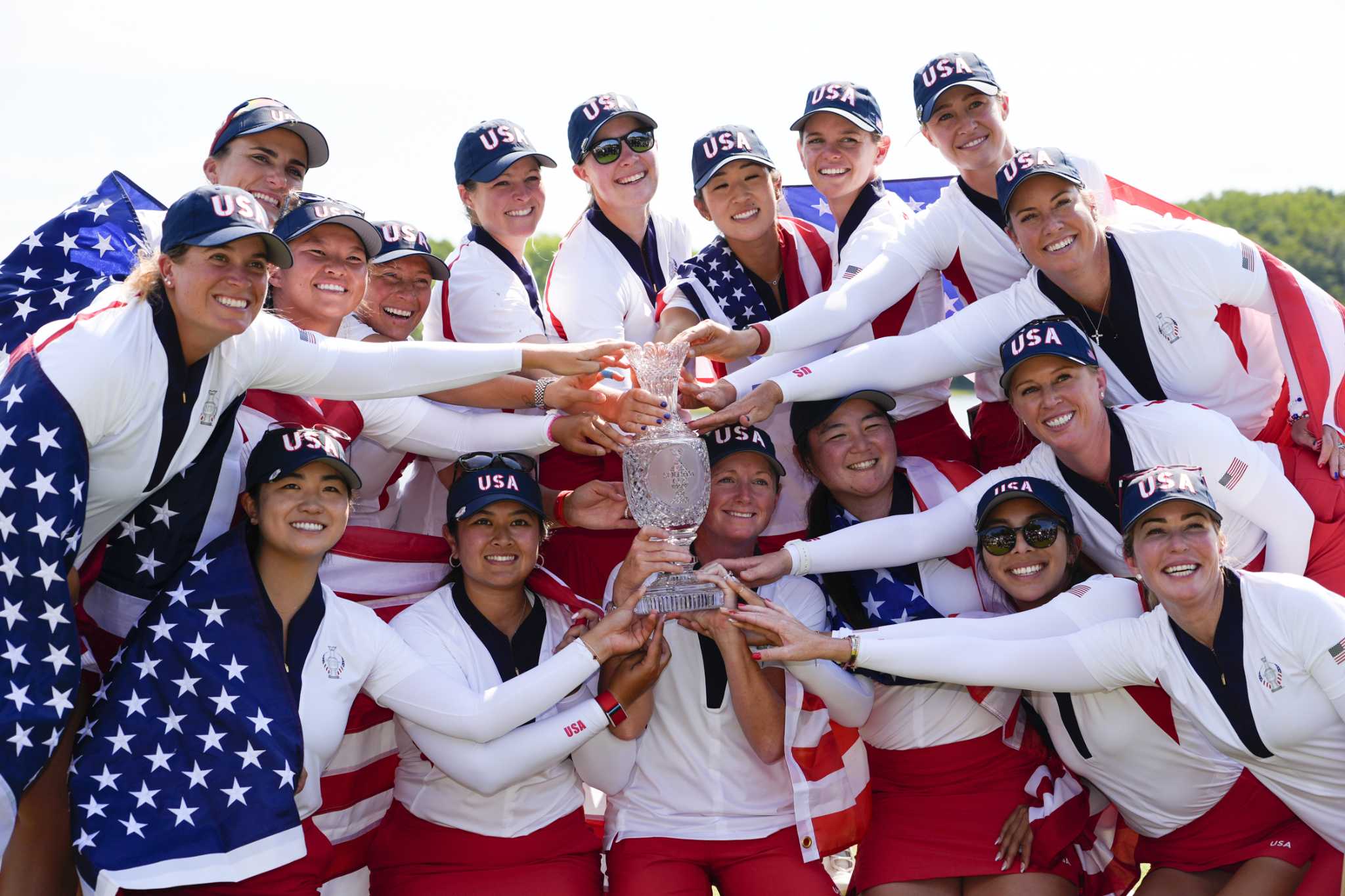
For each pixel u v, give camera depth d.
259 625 4.42
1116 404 5.39
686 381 5.49
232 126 5.75
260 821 4.23
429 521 6.19
